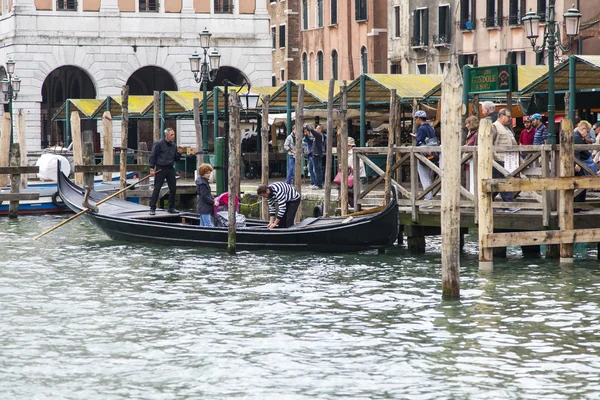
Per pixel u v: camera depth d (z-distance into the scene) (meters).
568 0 122.38
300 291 51.88
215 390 35.44
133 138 153.50
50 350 40.62
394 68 161.38
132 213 75.62
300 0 189.75
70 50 149.75
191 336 42.72
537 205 56.31
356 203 65.00
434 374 37.03
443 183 47.44
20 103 148.62
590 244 63.47
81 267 60.56
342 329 43.66
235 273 57.47
